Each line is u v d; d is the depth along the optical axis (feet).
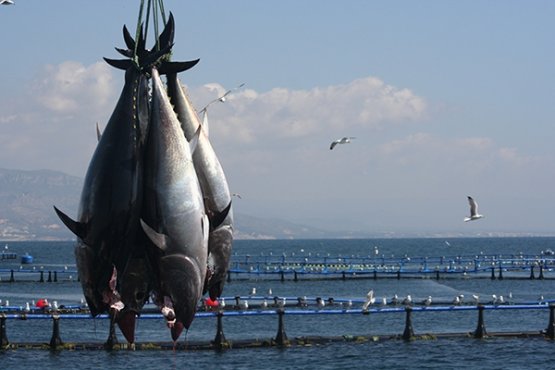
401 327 315.58
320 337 261.85
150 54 72.90
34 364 225.35
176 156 71.05
